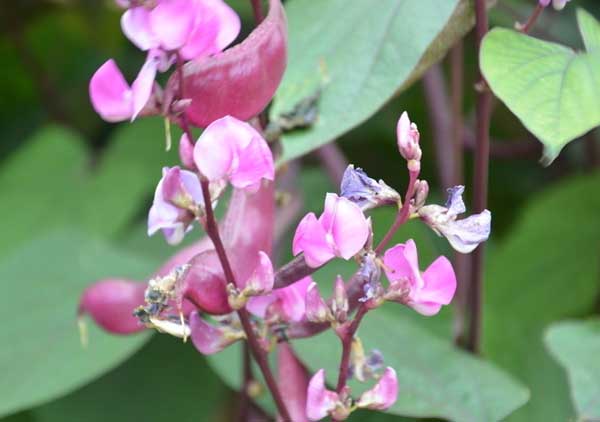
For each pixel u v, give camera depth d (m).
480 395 0.56
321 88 0.54
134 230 0.82
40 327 0.68
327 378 0.56
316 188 0.77
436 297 0.46
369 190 0.47
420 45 0.53
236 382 0.62
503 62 0.50
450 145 0.72
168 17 0.46
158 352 0.74
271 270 0.47
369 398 0.48
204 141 0.46
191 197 0.47
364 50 0.54
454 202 0.47
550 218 0.77
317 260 0.46
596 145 0.82
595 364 0.58
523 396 0.56
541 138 0.47
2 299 0.70
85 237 0.75
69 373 0.65
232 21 0.47
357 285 0.48
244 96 0.47
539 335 0.70
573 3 0.89
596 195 0.77
